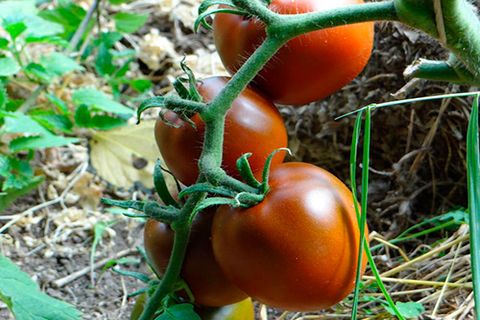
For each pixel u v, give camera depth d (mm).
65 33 845
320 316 571
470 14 437
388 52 644
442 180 654
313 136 687
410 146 656
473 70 448
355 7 436
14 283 489
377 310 570
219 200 437
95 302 629
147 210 465
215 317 507
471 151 449
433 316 542
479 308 427
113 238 696
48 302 486
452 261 577
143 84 771
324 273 444
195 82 461
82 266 665
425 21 432
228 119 461
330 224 442
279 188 449
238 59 481
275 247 439
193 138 467
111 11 934
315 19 437
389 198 655
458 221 590
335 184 458
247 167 445
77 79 833
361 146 675
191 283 488
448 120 628
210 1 447
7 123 665
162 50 858
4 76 699
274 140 469
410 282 566
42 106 791
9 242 677
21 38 832
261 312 575
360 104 660
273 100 490
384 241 601
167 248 492
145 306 488
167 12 925
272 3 469
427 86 625
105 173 741
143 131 742
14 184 666
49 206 720
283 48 465
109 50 787
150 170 740
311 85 479
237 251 448
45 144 646
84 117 708
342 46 467
